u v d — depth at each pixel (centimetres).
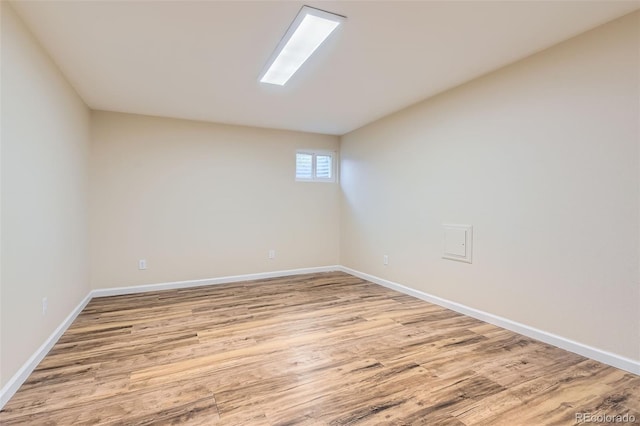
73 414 166
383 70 287
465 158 319
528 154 263
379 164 448
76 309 316
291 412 168
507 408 172
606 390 188
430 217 363
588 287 227
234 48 246
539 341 255
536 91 256
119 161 403
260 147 488
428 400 179
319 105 384
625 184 208
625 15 205
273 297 388
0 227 174
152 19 207
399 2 191
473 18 208
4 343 177
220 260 462
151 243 420
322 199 538
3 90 179
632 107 204
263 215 491
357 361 225
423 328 287
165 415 166
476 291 310
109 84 312
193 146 443
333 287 437
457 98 326
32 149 216
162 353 237
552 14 204
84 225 356
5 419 162
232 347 248
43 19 204
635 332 204
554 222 246
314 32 225
